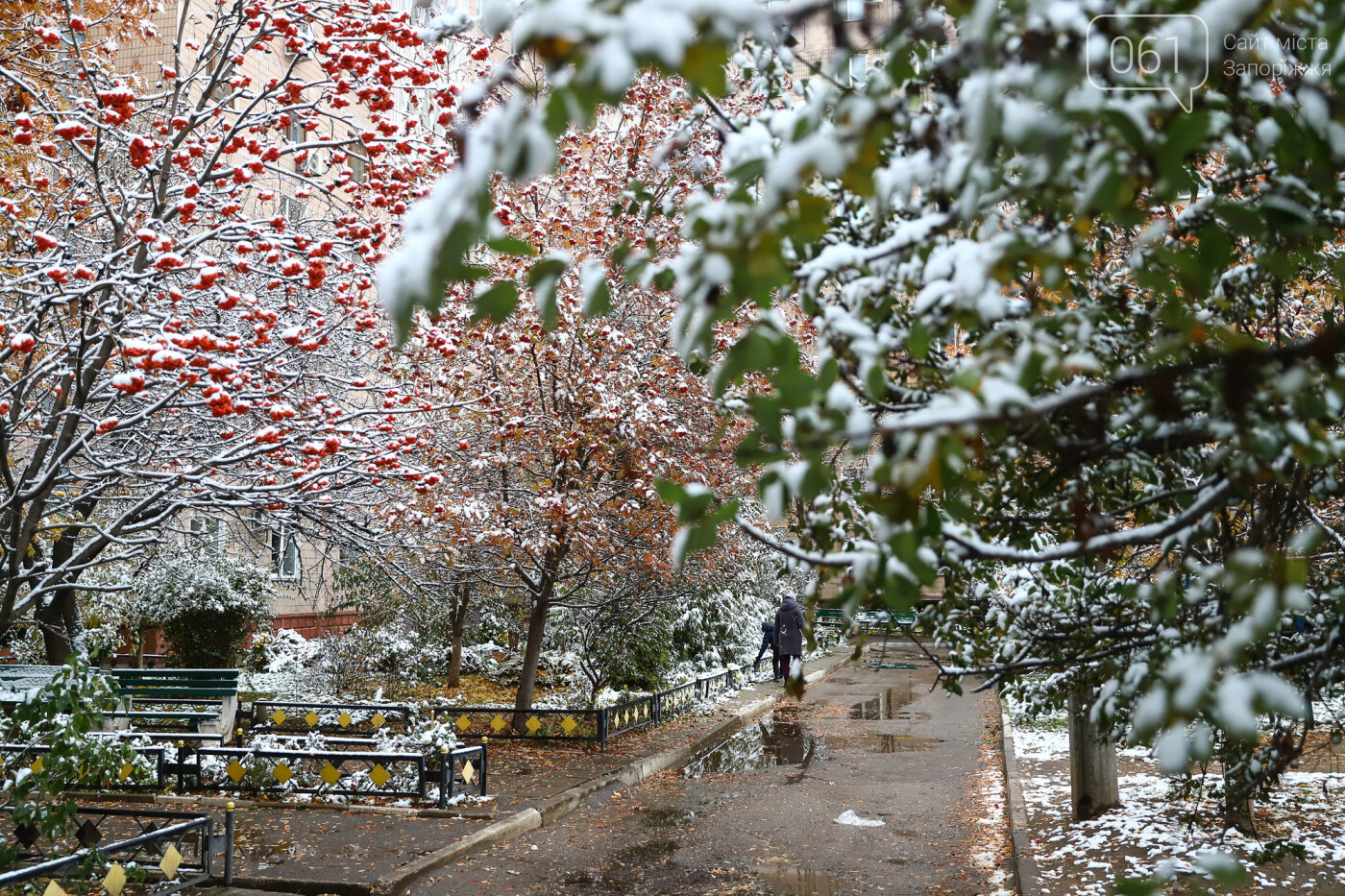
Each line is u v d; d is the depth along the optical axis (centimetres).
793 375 196
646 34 131
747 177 188
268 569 1669
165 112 822
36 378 661
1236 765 407
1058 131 157
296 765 1002
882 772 1193
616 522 1249
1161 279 211
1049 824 823
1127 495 361
